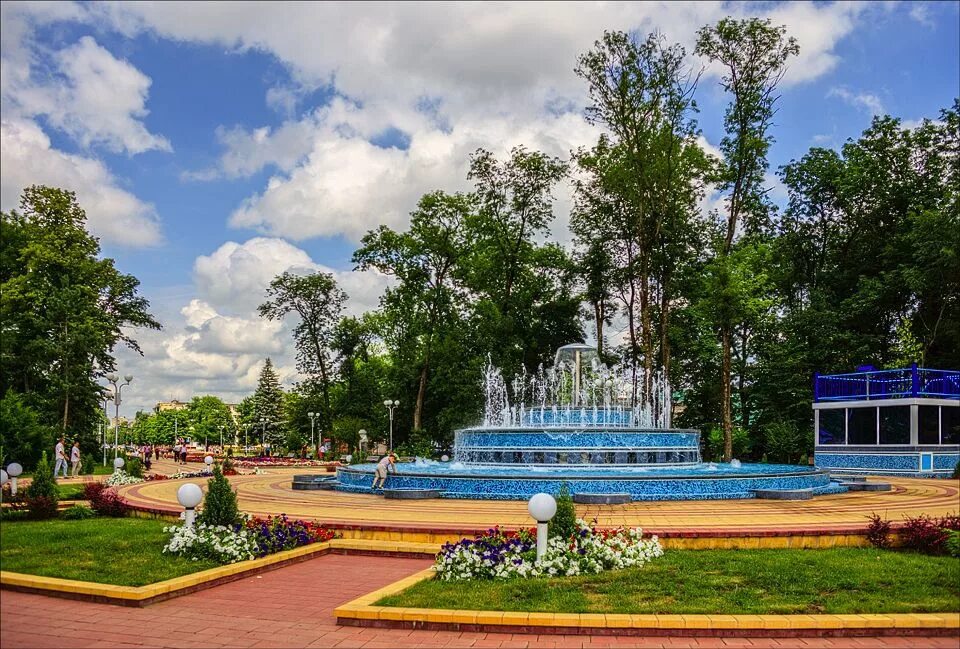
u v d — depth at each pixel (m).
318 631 6.79
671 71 31.31
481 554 8.52
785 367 35.31
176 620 7.14
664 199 33.50
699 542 10.36
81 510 14.09
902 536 10.19
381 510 13.34
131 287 45.41
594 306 46.28
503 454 18.95
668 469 18.62
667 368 37.84
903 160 36.56
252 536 9.99
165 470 39.81
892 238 35.88
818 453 29.84
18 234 37.66
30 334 36.62
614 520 11.74
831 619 6.63
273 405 78.12
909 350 31.61
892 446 27.09
